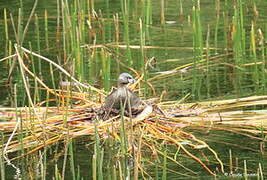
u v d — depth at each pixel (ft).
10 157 30.55
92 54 45.03
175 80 42.16
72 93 38.55
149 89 40.24
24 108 36.11
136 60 46.42
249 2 61.82
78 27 45.75
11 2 63.82
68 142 31.55
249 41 50.31
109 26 51.42
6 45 47.50
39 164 29.50
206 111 35.65
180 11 59.82
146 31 52.60
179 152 30.50
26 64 45.88
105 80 39.19
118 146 31.01
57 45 50.42
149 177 27.45
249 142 31.35
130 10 60.34
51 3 63.10
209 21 56.03
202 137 32.19
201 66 45.03
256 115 34.83
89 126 33.50
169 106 36.40
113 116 34.94
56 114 35.55
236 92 38.99
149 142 31.42
